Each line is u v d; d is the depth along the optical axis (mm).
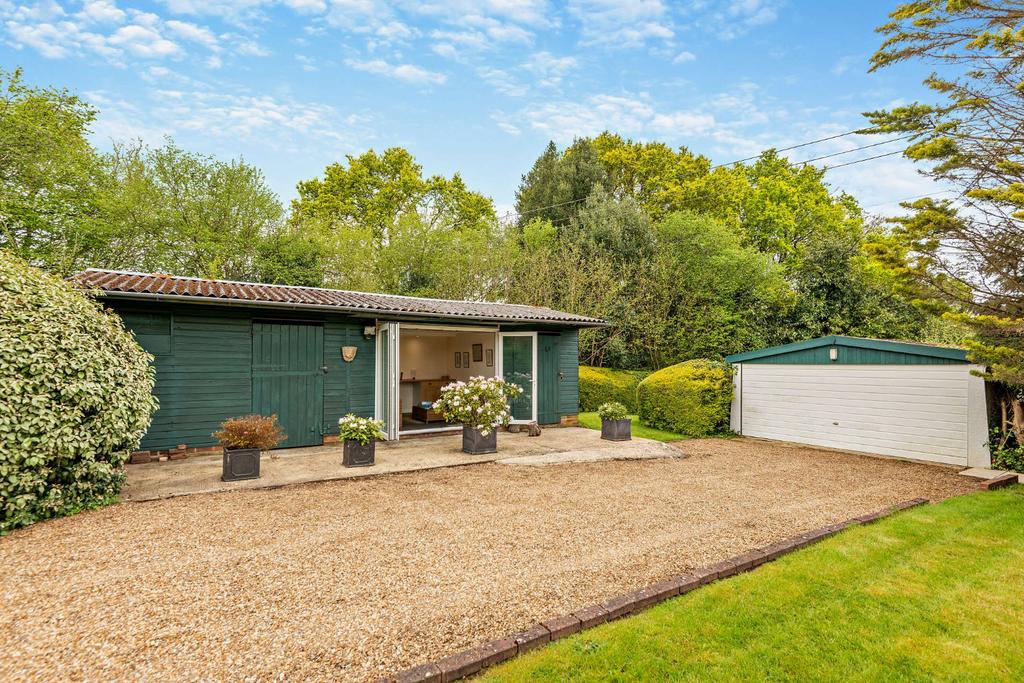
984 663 2574
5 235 14023
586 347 17750
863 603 3201
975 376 7516
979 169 6547
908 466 7973
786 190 22703
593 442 9336
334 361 8812
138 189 17359
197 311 7559
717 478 6910
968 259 6836
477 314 9617
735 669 2504
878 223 18266
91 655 2492
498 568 3678
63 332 4633
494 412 8039
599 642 2709
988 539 4410
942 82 6855
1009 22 6285
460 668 2416
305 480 6156
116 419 4969
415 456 7766
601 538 4363
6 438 4145
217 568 3568
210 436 7629
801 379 10195
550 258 19234
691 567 3750
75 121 16625
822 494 6109
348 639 2682
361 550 3979
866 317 16219
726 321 18250
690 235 19000
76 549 3863
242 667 2412
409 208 27219
